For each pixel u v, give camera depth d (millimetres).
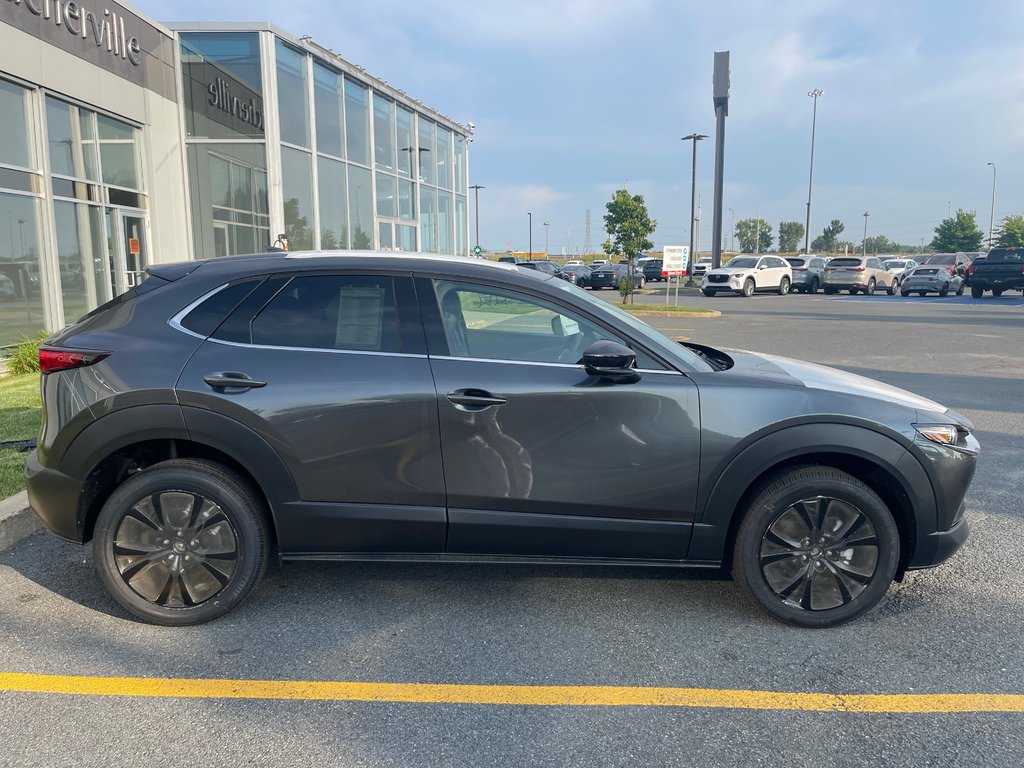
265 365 3412
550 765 2564
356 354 3457
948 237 78562
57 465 3445
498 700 2955
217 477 3439
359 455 3408
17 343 10898
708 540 3500
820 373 3891
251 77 15812
